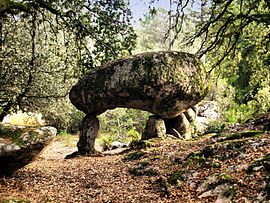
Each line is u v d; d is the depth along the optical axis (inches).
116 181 176.2
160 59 265.0
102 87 274.5
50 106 330.0
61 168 208.1
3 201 104.0
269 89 420.2
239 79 547.8
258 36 309.7
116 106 290.2
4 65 269.7
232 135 197.8
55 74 321.1
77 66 255.4
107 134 596.1
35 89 305.6
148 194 142.3
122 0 228.4
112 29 242.1
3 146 127.0
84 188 162.9
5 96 290.5
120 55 295.3
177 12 271.1
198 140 256.7
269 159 122.6
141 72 260.1
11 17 257.9
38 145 136.0
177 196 130.4
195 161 167.2
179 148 231.6
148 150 257.3
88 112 315.6
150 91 263.1
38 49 309.4
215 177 131.5
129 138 483.2
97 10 228.2
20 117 524.7
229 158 153.5
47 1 215.3
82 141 312.3
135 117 635.5
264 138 164.4
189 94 275.1
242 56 356.5
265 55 297.6
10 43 277.0
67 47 246.1
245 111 507.8
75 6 214.7
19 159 134.9
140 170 189.6
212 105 570.6
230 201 107.6
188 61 276.5
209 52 341.1
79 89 290.2
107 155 291.0
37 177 166.1
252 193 104.8
